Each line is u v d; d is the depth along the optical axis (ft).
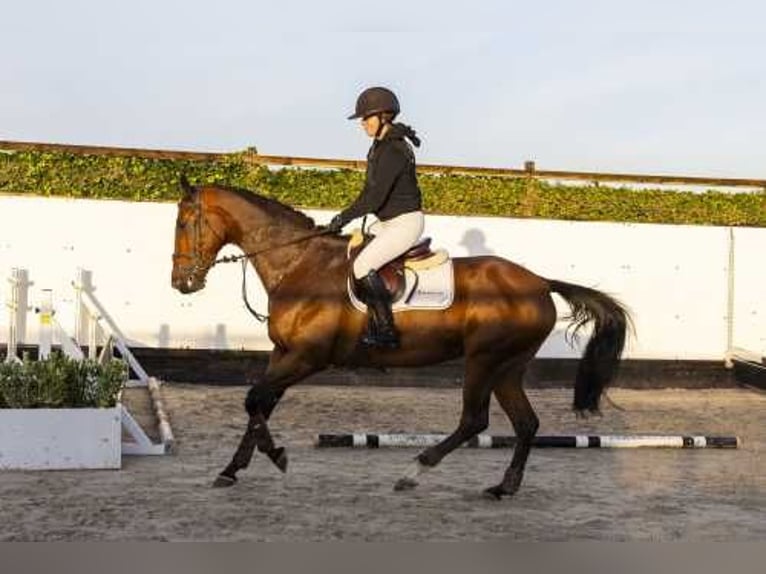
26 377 33.06
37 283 56.08
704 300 62.49
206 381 57.26
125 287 56.80
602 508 30.04
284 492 30.73
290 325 30.96
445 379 59.16
